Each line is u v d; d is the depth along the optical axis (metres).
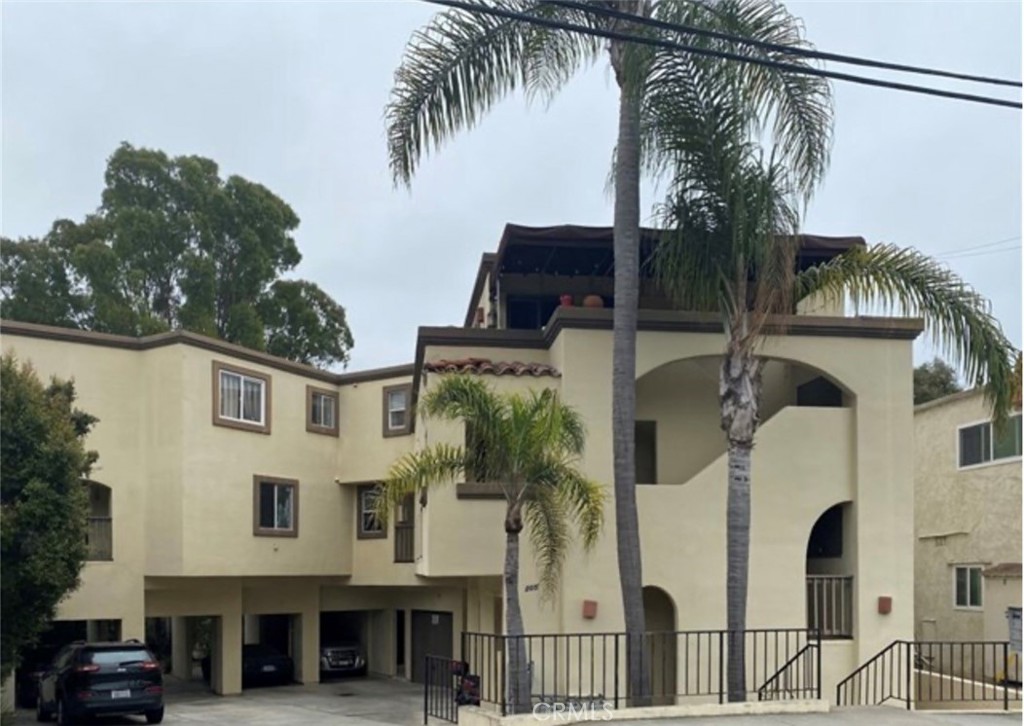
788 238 15.33
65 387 22.06
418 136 15.28
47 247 38.19
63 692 21.09
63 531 18.59
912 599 17.56
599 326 17.55
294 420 28.72
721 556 17.34
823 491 17.77
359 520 30.09
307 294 42.84
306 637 30.25
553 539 15.25
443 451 15.05
